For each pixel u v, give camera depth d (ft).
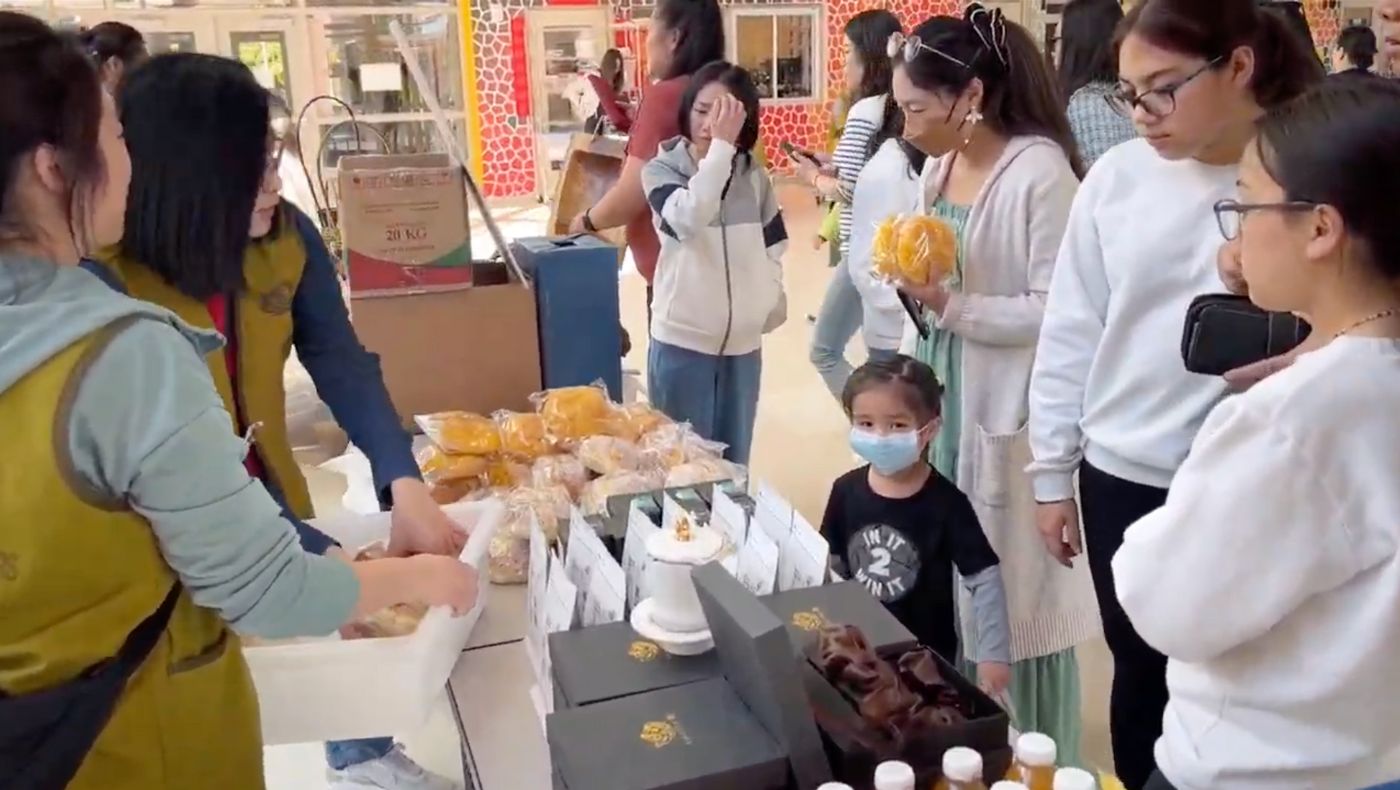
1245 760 3.73
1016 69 6.93
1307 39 5.69
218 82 4.58
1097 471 5.84
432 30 34.86
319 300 5.89
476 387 8.03
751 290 9.40
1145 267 5.43
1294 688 3.60
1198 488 3.61
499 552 5.83
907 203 8.32
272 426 5.63
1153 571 3.71
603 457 6.47
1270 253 3.55
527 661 5.08
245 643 4.91
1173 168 5.41
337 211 8.96
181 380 3.26
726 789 3.37
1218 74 4.93
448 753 8.03
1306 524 3.43
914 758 3.43
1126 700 6.06
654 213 9.25
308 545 4.83
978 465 7.16
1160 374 5.46
